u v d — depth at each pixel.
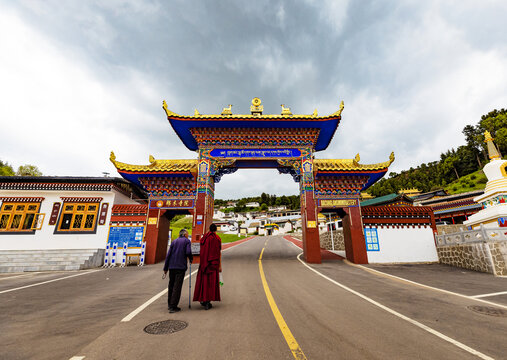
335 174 14.77
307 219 13.99
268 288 7.39
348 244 14.56
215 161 14.77
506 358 3.21
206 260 5.51
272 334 3.91
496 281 8.61
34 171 40.25
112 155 14.09
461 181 70.25
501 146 61.31
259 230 81.56
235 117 14.02
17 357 3.14
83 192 15.73
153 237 14.17
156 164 15.52
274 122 14.45
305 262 13.63
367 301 6.03
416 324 4.46
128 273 10.70
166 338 3.74
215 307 5.44
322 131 15.86
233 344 3.53
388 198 41.00
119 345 3.50
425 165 107.31
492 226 12.41
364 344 3.59
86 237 14.79
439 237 13.91
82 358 3.11
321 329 4.17
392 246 14.06
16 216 15.16
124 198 17.55
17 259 13.33
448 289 7.43
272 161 15.37
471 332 4.11
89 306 5.61
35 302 6.02
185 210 15.03
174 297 5.09
